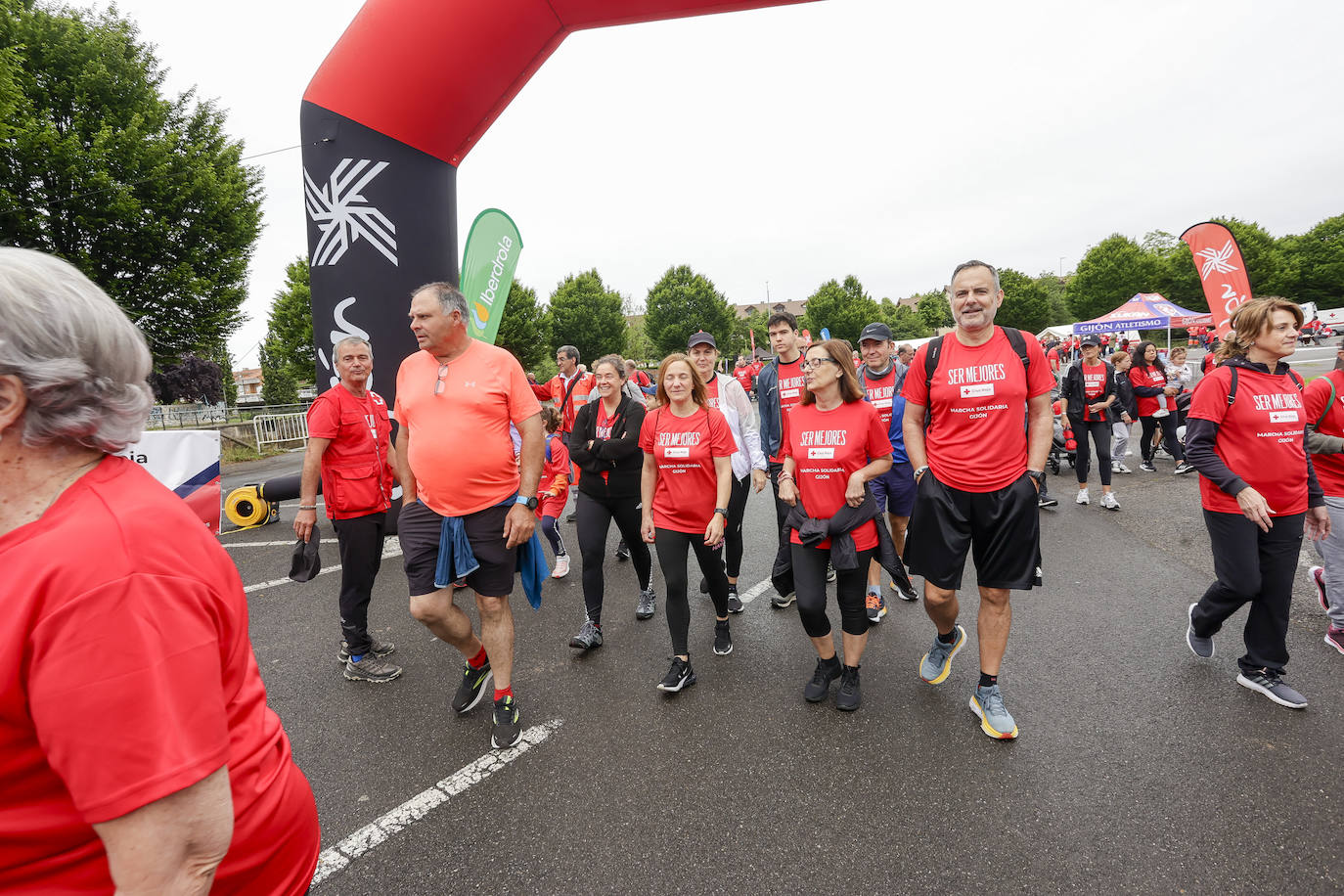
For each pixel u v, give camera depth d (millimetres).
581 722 2939
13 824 734
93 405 794
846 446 2959
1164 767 2422
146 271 15562
